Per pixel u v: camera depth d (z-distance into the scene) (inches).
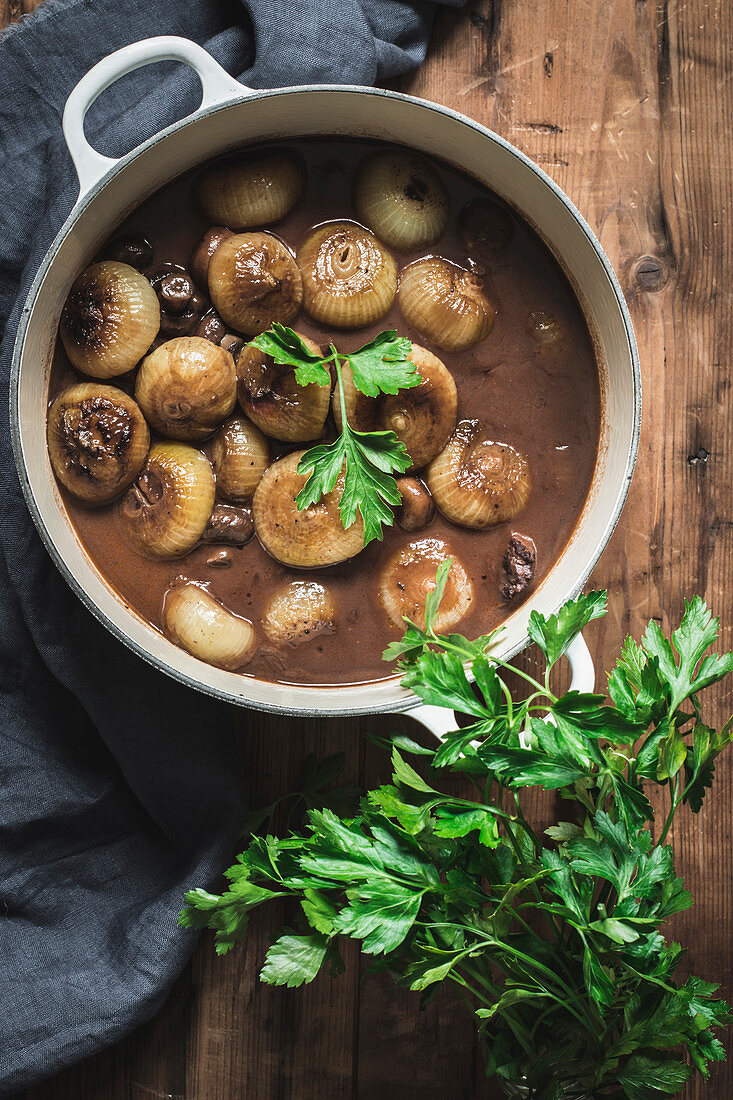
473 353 30.7
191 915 30.1
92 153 28.7
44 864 33.5
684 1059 33.8
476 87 33.5
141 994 32.6
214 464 30.2
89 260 29.9
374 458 28.8
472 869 28.7
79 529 30.3
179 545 30.0
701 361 34.1
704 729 29.4
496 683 28.2
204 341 29.6
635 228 33.9
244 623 30.3
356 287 30.0
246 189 29.8
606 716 27.9
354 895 27.7
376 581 30.6
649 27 33.7
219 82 28.8
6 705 33.3
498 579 30.7
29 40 32.0
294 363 28.4
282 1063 33.8
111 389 29.8
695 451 34.1
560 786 27.8
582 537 30.4
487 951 29.4
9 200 32.3
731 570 34.2
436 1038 33.9
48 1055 32.5
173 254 30.2
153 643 29.6
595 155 33.8
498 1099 33.8
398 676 30.5
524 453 30.7
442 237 30.6
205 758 32.8
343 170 30.5
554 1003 29.7
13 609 32.7
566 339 30.8
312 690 30.3
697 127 33.9
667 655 29.6
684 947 34.0
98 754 33.7
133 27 32.4
